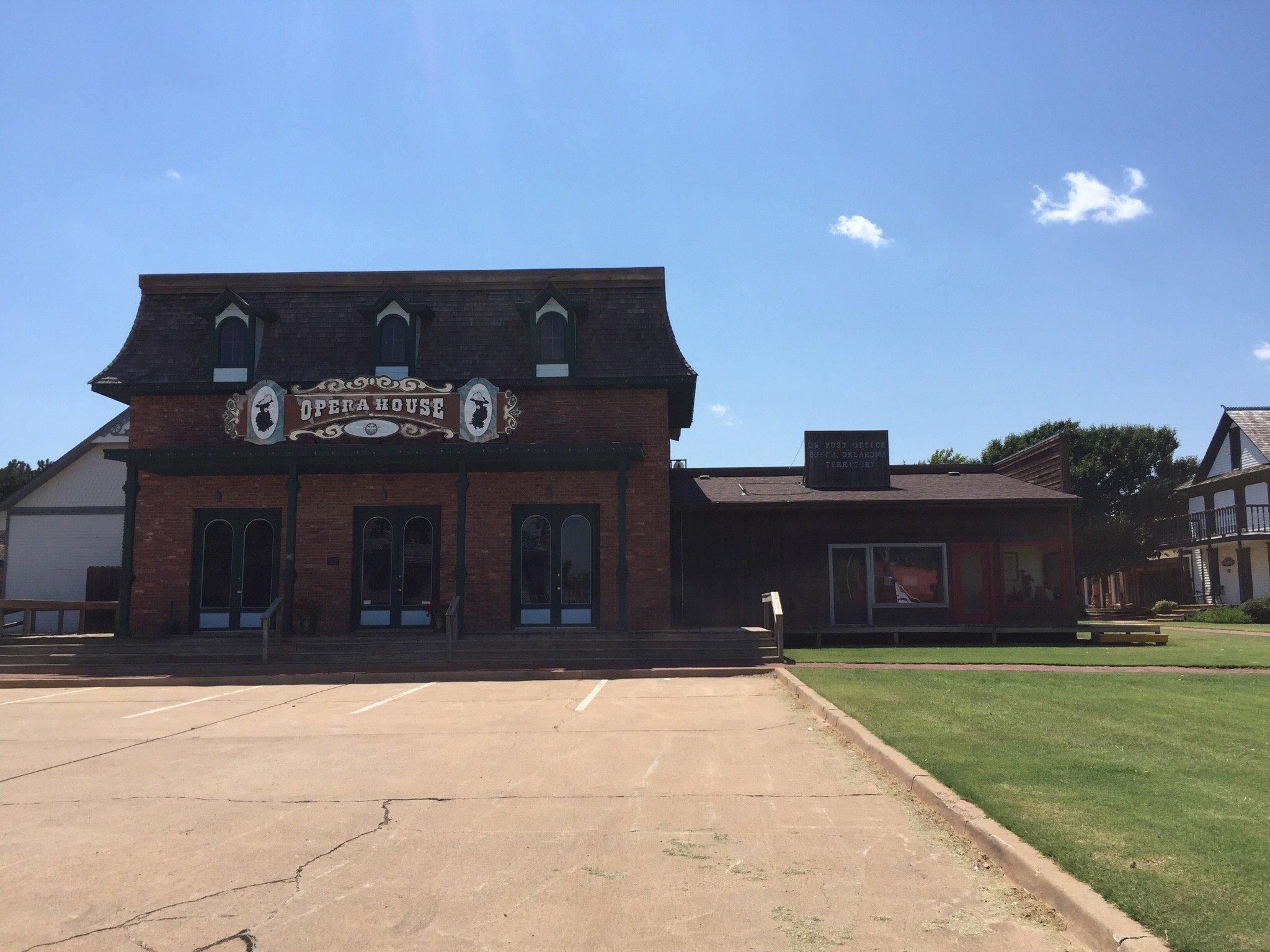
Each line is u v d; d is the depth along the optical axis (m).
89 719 11.07
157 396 18.92
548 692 12.74
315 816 6.30
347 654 16.34
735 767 7.63
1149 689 11.48
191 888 4.91
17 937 4.28
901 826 5.80
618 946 4.08
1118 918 3.95
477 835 5.79
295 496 17.59
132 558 17.73
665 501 18.44
